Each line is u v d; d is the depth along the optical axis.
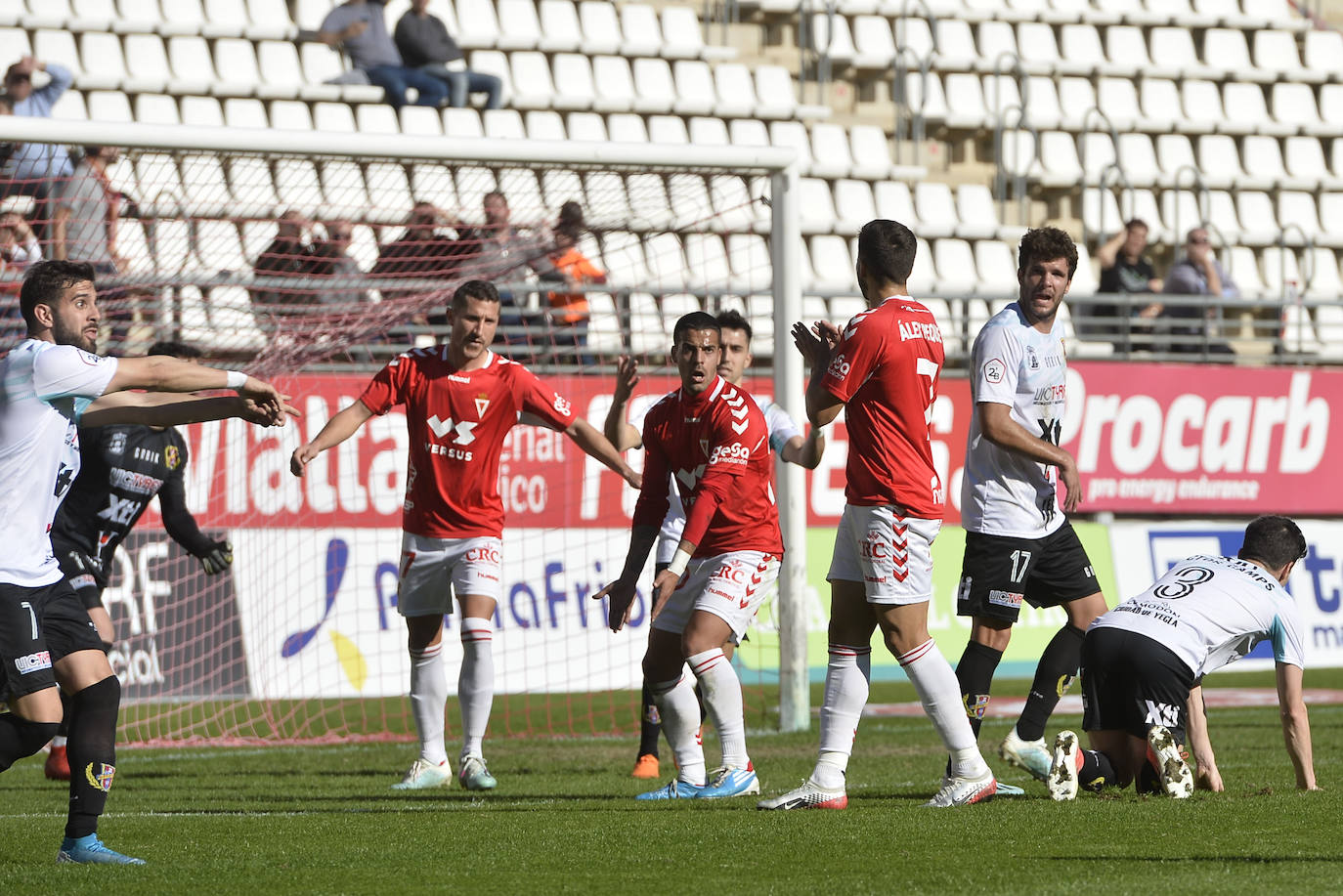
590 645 41.62
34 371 17.05
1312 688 43.62
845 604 20.66
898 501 19.88
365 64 58.53
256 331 42.84
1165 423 48.50
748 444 21.78
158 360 17.55
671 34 67.38
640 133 61.62
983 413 21.95
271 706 38.81
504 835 18.77
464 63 62.50
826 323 19.94
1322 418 50.12
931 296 49.50
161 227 42.12
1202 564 22.28
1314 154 70.00
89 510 27.56
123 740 34.81
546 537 41.62
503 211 41.56
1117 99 70.06
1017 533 22.48
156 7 60.16
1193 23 73.44
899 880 14.92
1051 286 22.20
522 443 41.66
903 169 62.91
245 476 39.97
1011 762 22.56
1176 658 21.14
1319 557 48.41
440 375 25.23
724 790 22.91
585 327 43.50
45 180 36.62
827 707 20.84
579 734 35.78
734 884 14.92
